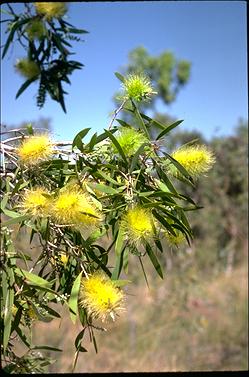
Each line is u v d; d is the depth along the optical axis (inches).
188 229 17.9
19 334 17.9
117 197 17.0
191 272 92.2
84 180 17.0
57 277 20.6
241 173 119.6
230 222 119.0
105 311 15.2
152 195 17.1
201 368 77.5
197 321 85.1
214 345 82.0
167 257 91.0
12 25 23.8
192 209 17.6
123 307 15.7
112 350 75.7
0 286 16.2
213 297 92.8
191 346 80.8
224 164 121.2
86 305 15.8
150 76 18.9
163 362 76.1
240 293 94.3
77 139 17.1
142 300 87.0
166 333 81.4
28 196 16.1
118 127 18.0
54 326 72.4
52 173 17.6
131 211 16.4
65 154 17.3
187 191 117.4
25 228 20.2
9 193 16.9
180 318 84.6
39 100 25.4
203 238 116.6
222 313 89.3
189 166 17.8
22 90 25.2
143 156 17.8
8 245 16.0
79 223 15.9
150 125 18.9
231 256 113.7
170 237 18.9
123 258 17.2
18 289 16.5
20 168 17.3
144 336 80.0
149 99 18.5
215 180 119.4
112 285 15.9
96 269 17.7
